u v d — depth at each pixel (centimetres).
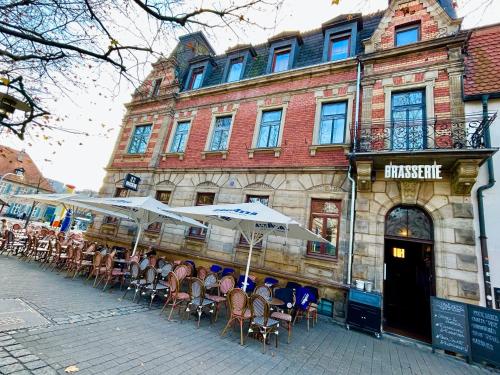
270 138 1066
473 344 556
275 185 966
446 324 591
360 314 666
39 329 410
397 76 857
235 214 570
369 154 715
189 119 1333
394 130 797
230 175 1086
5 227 1359
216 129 1239
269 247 898
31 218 3991
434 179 714
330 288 764
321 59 1062
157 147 1347
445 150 639
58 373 303
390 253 966
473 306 580
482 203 671
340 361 470
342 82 960
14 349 338
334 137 931
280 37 1188
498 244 633
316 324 688
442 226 686
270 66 1175
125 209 940
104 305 586
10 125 357
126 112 1595
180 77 1473
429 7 879
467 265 636
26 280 690
